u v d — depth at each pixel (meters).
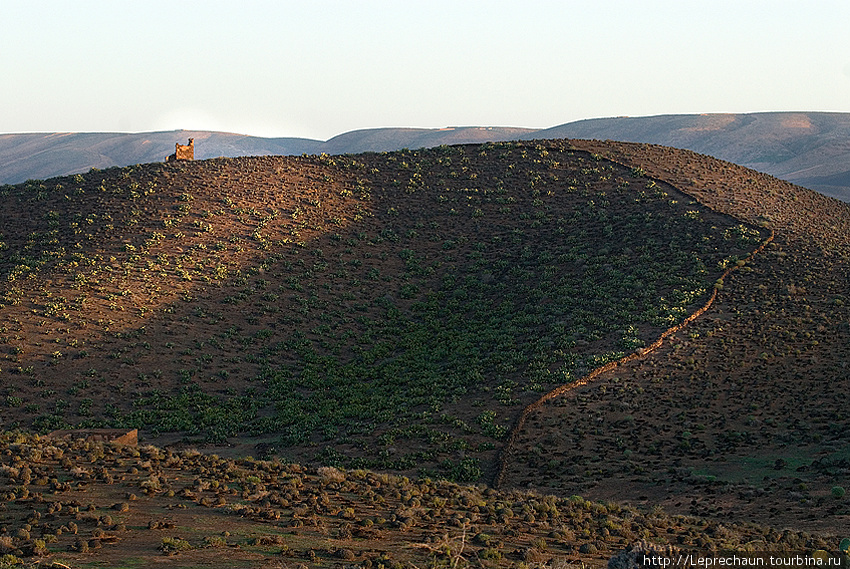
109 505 28.66
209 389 72.50
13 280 86.06
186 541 24.14
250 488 33.12
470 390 67.62
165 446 59.25
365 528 27.92
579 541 29.11
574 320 78.75
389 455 56.03
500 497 38.28
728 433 54.84
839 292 77.44
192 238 99.06
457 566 23.30
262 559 22.98
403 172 127.62
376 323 87.88
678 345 68.75
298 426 64.31
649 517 35.94
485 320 85.94
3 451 36.16
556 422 58.41
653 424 57.12
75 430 58.56
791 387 60.81
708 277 82.44
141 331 79.25
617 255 92.69
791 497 42.06
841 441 51.72
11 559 21.23
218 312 85.44
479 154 134.00
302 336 83.62
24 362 72.06
